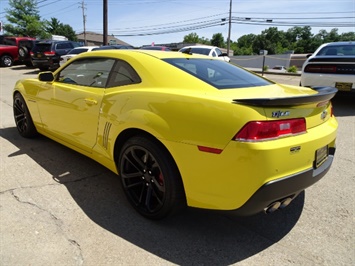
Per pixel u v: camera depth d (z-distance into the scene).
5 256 2.04
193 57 3.03
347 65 5.98
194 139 2.09
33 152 3.97
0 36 19.81
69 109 3.28
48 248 2.13
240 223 2.54
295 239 2.34
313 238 2.35
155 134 2.28
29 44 17.20
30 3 34.25
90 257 2.07
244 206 2.00
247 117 1.90
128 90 2.62
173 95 2.27
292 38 95.69
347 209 2.76
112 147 2.74
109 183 3.18
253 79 2.86
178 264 2.05
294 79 15.84
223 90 2.30
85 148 3.18
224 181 2.01
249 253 2.18
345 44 6.66
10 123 5.40
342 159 3.91
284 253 2.18
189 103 2.16
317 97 2.08
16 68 17.52
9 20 33.47
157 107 2.31
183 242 2.28
